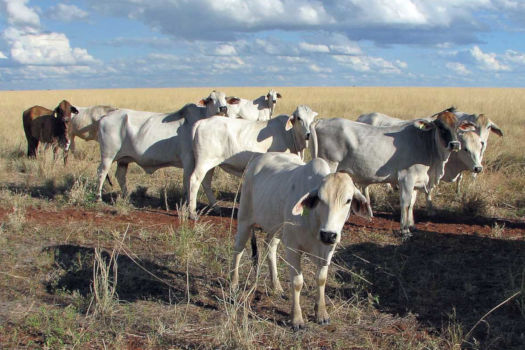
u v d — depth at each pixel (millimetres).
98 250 6660
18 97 47812
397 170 7633
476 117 9859
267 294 5438
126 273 5980
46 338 4406
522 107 28203
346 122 7883
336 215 4164
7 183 10680
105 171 9164
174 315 4984
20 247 6742
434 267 6352
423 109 28656
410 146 7566
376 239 7426
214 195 9641
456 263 6477
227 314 4547
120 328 4680
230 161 8305
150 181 11047
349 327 4836
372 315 5082
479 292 5625
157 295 5484
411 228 7855
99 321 4789
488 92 54469
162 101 38969
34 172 11516
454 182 10273
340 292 5613
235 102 11047
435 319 5016
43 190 10078
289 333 4668
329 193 4184
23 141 15641
